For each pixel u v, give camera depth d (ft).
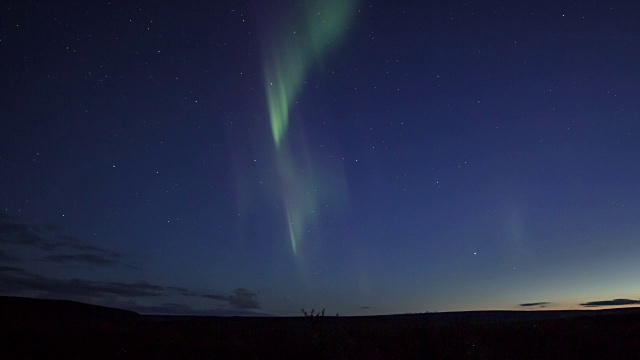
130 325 67.46
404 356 45.93
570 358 45.32
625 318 70.03
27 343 48.39
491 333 54.60
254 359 44.42
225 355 45.42
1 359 42.29
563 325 59.67
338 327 59.82
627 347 48.42
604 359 45.24
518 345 50.03
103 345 48.60
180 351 46.62
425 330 53.83
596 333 53.88
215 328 59.88
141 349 47.34
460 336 51.67
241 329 58.90
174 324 68.44
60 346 47.70
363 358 45.03
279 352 46.52
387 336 52.49
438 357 45.68
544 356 45.96
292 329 55.88
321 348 47.50
